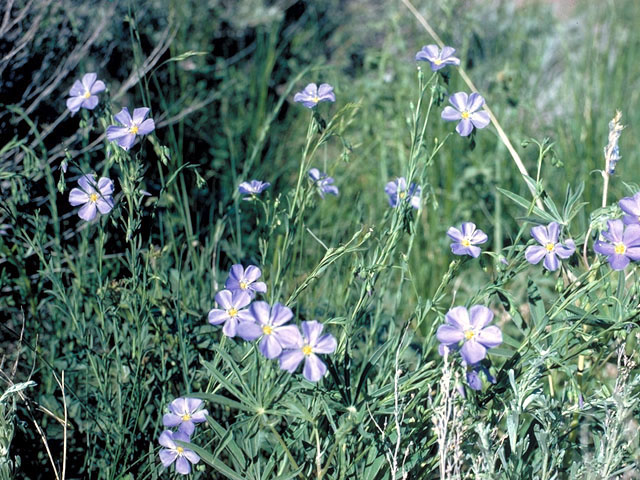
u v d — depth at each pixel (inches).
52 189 26.7
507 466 20.2
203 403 20.5
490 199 38.9
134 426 23.2
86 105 22.2
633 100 46.0
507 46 52.1
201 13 46.2
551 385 23.8
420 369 20.9
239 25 48.3
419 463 21.2
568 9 56.4
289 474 19.3
